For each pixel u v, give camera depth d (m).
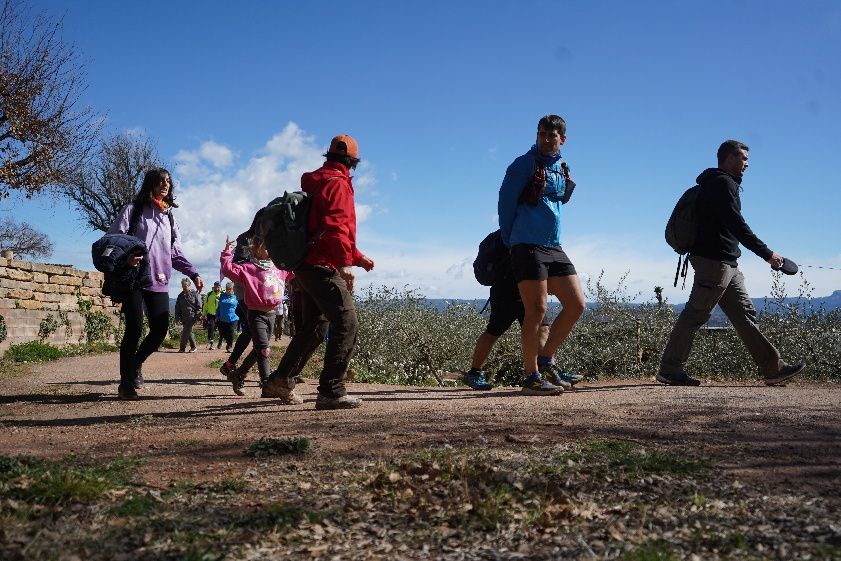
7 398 7.17
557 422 4.62
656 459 3.47
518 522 2.73
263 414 5.41
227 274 7.36
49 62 23.88
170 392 7.83
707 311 7.52
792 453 3.72
